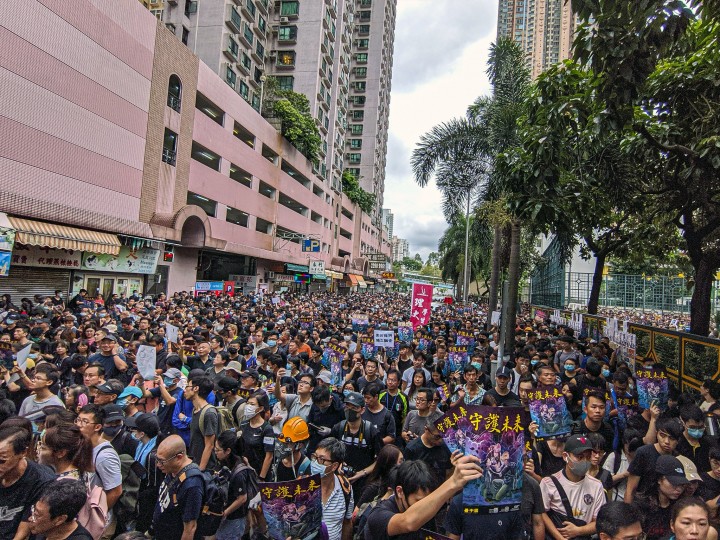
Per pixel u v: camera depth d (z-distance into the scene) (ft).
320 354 30.12
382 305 103.65
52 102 52.19
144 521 13.51
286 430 14.06
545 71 30.25
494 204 53.11
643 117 33.12
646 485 13.08
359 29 252.62
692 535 9.02
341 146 187.52
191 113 79.97
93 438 12.73
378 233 288.51
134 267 67.82
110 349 23.59
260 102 122.83
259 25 122.93
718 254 36.27
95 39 58.13
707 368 27.78
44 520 8.66
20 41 48.03
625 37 20.22
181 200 77.66
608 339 45.16
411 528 7.95
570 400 21.38
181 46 76.48
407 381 24.82
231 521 13.51
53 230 51.47
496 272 62.64
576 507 11.66
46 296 53.83
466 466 8.09
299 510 10.87
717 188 34.96
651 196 44.42
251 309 62.28
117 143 62.54
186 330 33.94
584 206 38.22
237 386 19.57
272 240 119.24
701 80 29.76
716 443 15.03
